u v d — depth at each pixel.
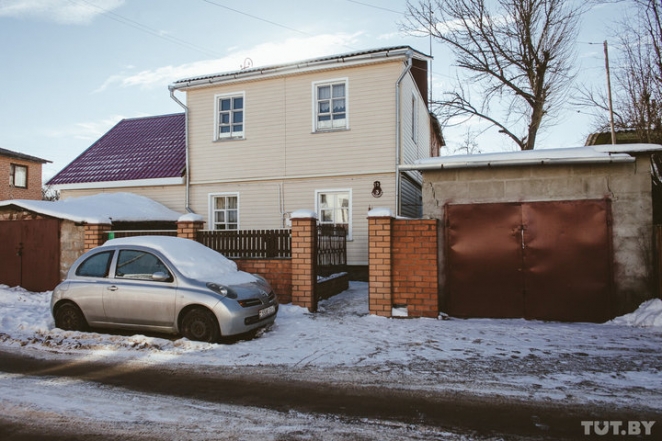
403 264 8.56
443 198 8.78
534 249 8.20
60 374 5.35
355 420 3.97
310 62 13.85
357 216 13.61
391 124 13.34
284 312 8.90
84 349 6.43
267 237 9.82
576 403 4.31
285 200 14.42
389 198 13.27
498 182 8.50
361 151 13.62
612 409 4.16
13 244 11.96
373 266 8.62
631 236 7.85
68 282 7.48
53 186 17.17
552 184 8.23
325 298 10.16
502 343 6.53
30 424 3.91
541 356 5.88
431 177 8.87
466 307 8.47
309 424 3.89
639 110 11.16
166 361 5.84
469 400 4.42
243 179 14.92
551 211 8.16
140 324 6.94
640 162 7.88
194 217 10.39
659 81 10.34
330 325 7.84
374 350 6.26
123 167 17.08
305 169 14.20
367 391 4.71
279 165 14.52
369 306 8.62
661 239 7.54
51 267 11.55
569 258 8.02
